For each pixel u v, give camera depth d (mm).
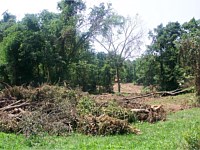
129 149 13461
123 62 69062
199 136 11469
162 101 32344
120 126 17656
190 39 30312
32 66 48125
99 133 17500
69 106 19922
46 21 53906
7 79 48406
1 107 22172
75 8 55375
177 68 56062
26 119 17312
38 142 15430
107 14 58156
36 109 20422
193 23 58969
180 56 31203
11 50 47156
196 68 29203
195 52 29234
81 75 56531
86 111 20406
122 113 20922
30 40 47562
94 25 56938
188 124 18672
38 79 48750
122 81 88125
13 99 22625
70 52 55250
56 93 22281
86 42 57125
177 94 39438
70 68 55250
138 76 75250
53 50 51875
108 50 66250
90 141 15484
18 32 47938
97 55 73062
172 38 60000
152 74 62875
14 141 15602
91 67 58281
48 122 17844
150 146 13766
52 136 16719
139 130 18031
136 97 32906
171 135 15906
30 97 22016
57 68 51562
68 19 55250
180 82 45688
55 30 52562
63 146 14578
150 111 22141
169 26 61219
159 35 62594
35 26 51000
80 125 18188
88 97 22984
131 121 21016
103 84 60969
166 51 60500
